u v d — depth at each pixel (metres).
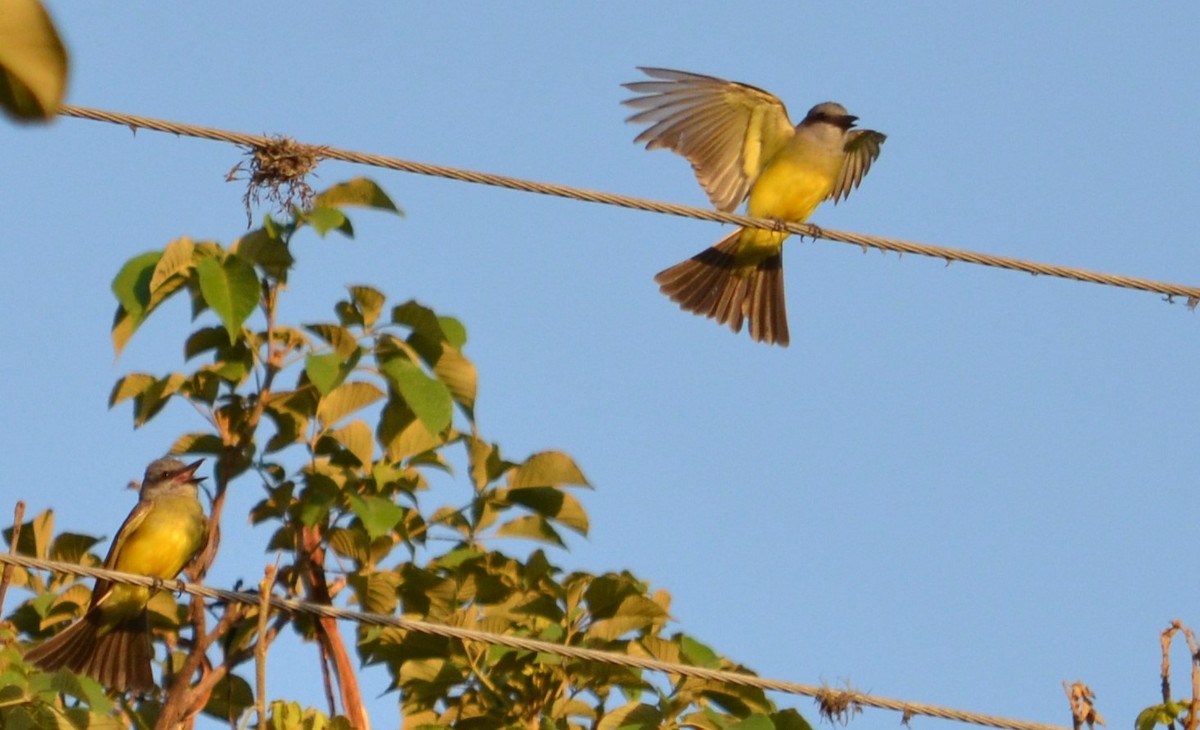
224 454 10.27
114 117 9.99
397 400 10.34
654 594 11.52
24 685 8.32
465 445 10.86
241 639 10.01
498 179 10.84
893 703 9.57
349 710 10.22
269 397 10.16
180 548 11.47
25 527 11.12
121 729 8.37
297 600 9.55
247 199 10.10
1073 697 9.27
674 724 10.20
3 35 2.12
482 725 10.69
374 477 10.27
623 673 10.43
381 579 10.42
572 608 10.74
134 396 10.22
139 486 12.02
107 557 11.40
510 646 9.40
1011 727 9.59
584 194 11.24
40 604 10.85
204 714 10.35
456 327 10.38
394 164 10.55
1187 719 9.12
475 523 10.91
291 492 10.18
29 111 2.17
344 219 10.03
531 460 10.85
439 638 10.57
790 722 9.95
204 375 10.11
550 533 10.94
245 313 9.44
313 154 10.23
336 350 10.12
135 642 11.05
